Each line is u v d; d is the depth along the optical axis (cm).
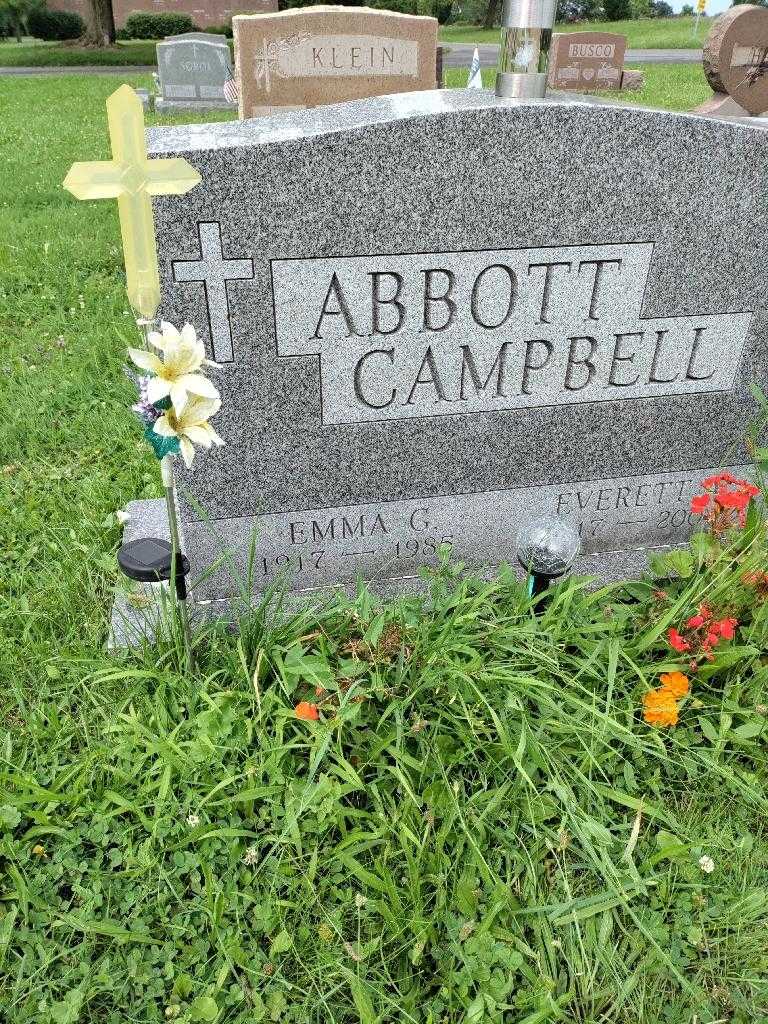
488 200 249
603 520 325
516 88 252
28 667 269
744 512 316
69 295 559
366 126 230
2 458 389
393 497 296
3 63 2467
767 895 215
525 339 277
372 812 229
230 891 209
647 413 304
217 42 1340
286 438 274
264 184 231
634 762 247
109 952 200
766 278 287
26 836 215
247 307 249
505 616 274
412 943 201
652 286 279
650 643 267
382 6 3612
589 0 4203
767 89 580
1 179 866
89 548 319
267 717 247
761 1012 198
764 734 254
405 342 267
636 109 247
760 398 294
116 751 236
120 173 194
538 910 205
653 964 202
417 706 247
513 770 236
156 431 213
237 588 295
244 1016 190
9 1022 186
